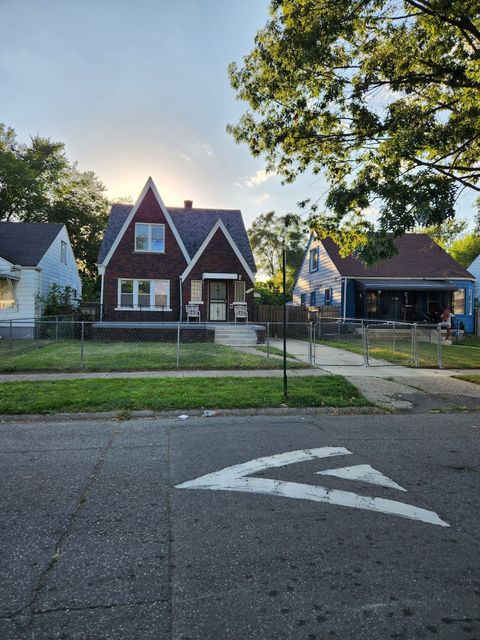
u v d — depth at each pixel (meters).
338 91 10.52
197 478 4.28
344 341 19.97
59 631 2.18
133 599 2.44
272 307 22.41
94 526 3.29
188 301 21.86
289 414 7.34
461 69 9.78
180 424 6.51
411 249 27.47
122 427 6.32
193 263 21.97
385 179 9.79
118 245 22.33
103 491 3.96
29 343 16.91
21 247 21.80
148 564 2.79
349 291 24.03
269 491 3.97
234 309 21.75
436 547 3.03
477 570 2.76
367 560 2.86
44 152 41.59
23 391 8.12
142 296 22.52
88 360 11.99
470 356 14.82
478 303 29.44
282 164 12.65
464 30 9.31
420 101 11.30
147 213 22.67
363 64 10.53
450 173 10.10
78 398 7.58
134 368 10.91
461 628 2.23
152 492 3.94
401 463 4.79
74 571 2.71
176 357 12.56
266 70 11.05
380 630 2.21
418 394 8.70
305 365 11.79
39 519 3.40
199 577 2.65
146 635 2.15
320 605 2.40
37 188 36.03
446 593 2.52
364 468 4.60
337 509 3.62
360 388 9.01
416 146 9.51
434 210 8.34
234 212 27.23
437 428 6.42
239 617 2.29
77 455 4.99
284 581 2.62
